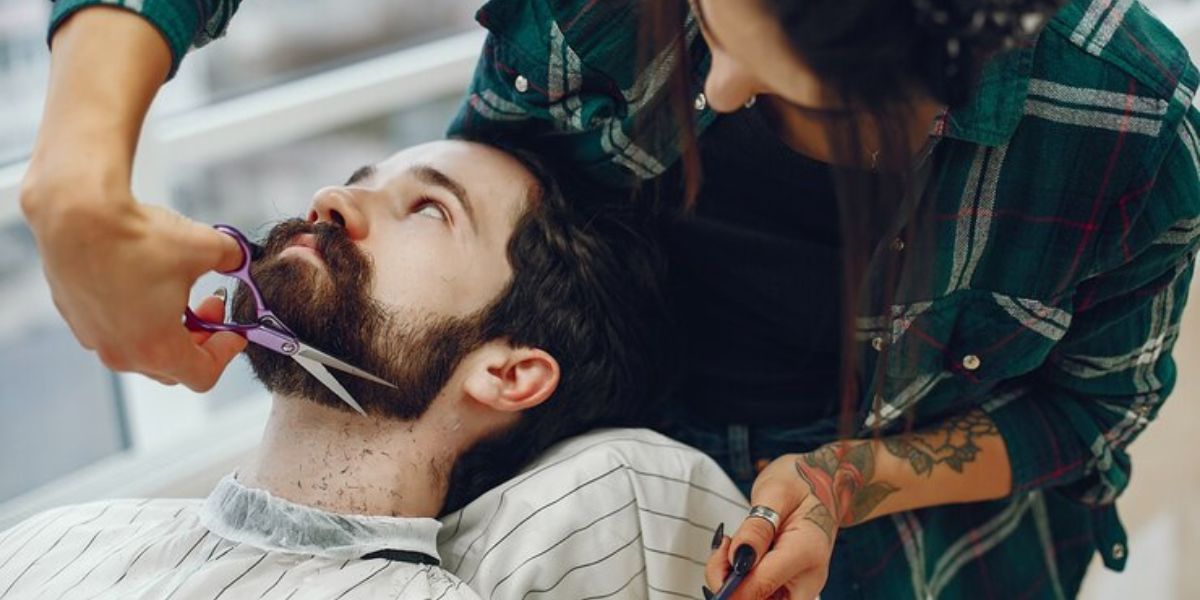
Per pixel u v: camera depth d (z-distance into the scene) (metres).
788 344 1.41
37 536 1.30
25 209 0.91
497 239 1.32
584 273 1.34
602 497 1.31
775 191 1.26
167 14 0.97
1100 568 2.25
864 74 0.82
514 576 1.28
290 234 1.27
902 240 1.15
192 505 1.34
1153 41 1.15
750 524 1.20
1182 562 2.24
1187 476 2.39
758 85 0.91
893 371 1.29
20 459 1.92
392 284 1.27
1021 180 1.17
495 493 1.33
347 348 1.24
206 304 1.14
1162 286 1.25
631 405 1.42
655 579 1.32
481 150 1.35
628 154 1.27
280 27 2.24
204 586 1.19
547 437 1.38
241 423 1.90
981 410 1.38
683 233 1.36
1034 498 1.53
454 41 2.25
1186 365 2.56
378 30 2.29
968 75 0.87
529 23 1.21
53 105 0.93
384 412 1.26
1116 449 1.40
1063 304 1.24
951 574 1.51
